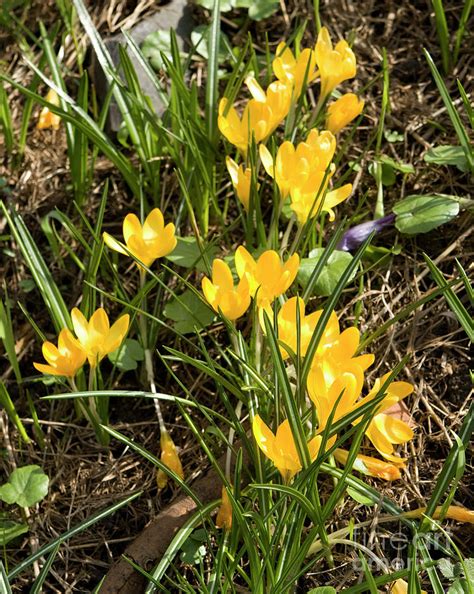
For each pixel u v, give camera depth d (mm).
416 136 866
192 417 769
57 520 744
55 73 871
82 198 861
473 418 684
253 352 725
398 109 883
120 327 703
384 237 822
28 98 875
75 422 782
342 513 716
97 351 702
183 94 816
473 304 698
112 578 698
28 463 769
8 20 963
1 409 786
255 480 701
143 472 757
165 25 935
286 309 666
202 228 833
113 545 733
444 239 817
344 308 796
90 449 769
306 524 709
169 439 730
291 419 633
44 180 888
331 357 646
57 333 772
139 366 798
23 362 816
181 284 791
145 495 747
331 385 634
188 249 802
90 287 761
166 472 689
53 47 895
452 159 826
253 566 655
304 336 674
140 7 947
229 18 948
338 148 868
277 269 672
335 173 857
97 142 809
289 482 647
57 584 723
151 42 916
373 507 716
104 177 880
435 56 907
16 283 845
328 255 716
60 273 842
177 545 677
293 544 655
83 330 700
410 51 915
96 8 958
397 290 800
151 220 728
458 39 886
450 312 781
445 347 774
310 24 934
